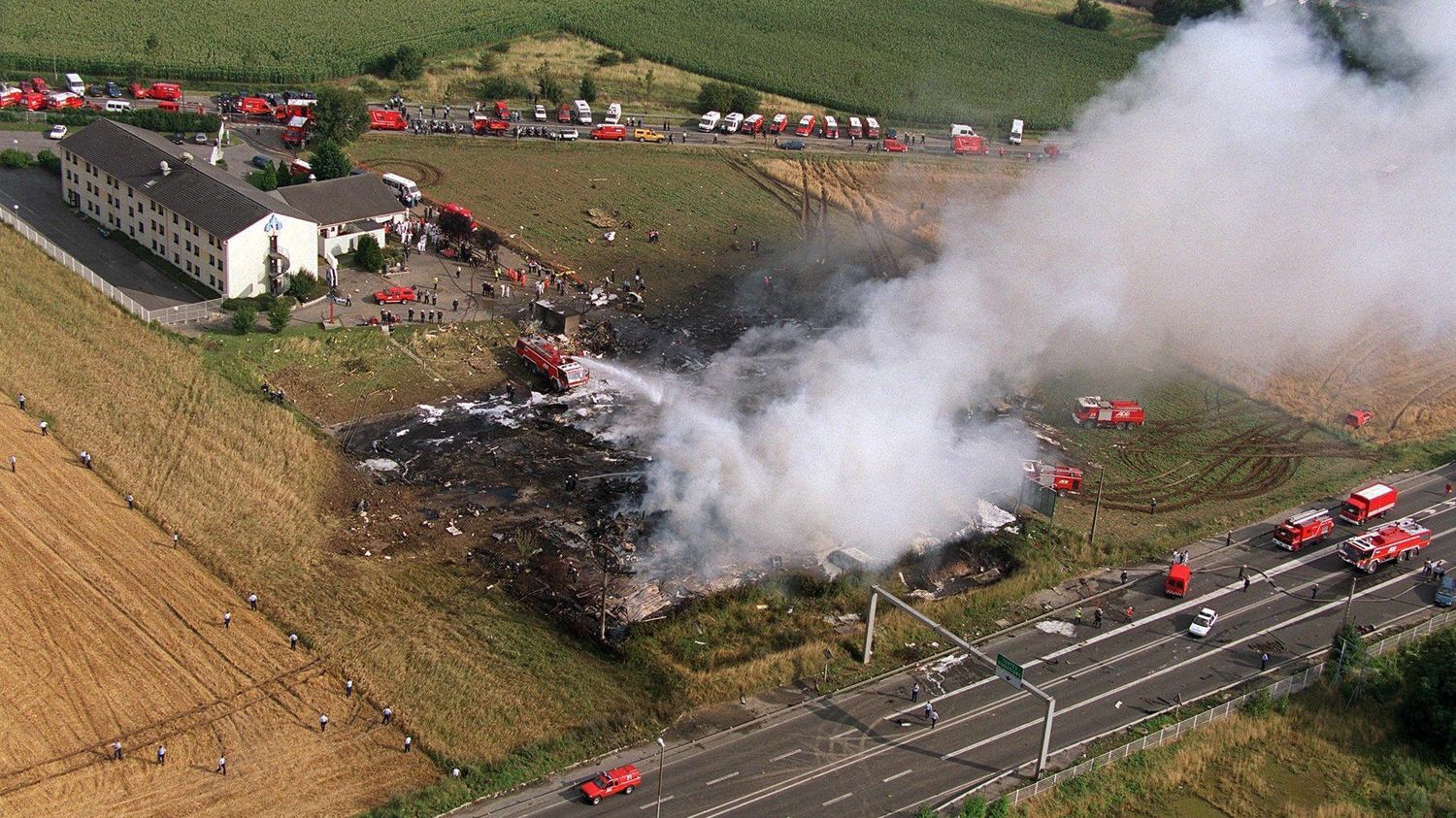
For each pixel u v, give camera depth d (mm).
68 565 92438
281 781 75812
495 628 91000
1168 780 83500
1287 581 105188
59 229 142000
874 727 85375
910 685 89875
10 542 93812
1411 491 120562
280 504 102250
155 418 111000
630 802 76875
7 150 156500
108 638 86000
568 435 116125
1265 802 82750
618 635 91625
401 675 85438
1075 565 105250
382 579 94938
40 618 86875
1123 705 89438
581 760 80188
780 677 89125
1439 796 84500
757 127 199125
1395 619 100812
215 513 100125
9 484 100188
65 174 147750
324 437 112188
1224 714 89438
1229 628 98750
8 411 109250
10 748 76062
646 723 83438
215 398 114438
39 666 82750
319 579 94250
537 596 94688
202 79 194500
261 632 88375
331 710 82000
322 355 124125
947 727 85938
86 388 114000
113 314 124562
